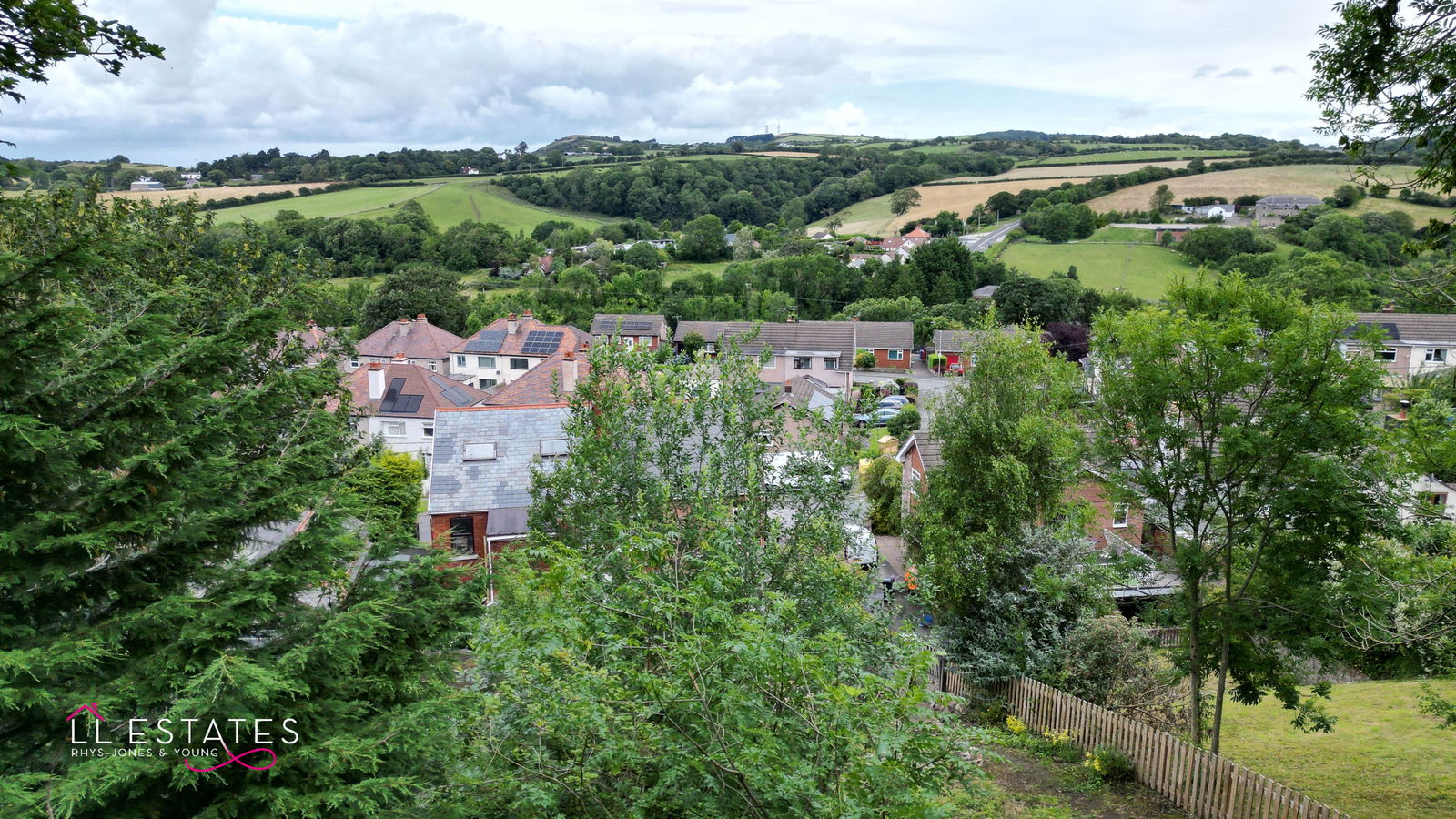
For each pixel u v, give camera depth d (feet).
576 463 38.68
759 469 38.11
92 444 17.43
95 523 18.31
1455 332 165.27
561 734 21.31
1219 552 43.55
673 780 19.69
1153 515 46.26
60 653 16.01
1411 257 36.58
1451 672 38.96
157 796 17.63
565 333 185.98
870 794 18.31
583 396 40.22
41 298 19.08
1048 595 56.95
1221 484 43.57
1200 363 40.88
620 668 21.06
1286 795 35.35
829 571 35.50
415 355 185.37
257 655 19.48
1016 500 60.29
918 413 160.25
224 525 20.57
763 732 18.71
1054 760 47.50
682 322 222.28
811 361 200.03
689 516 34.12
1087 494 78.23
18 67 25.84
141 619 17.75
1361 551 39.73
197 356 20.07
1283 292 43.16
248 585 19.35
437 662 23.63
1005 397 62.18
